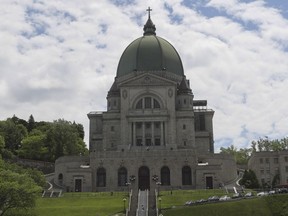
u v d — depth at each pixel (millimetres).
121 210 103375
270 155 161625
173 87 164625
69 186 139375
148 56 175500
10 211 96875
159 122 163125
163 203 110250
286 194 99688
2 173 98625
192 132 164125
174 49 182875
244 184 140250
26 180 98938
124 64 178125
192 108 171625
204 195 116875
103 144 166250
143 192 122750
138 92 164625
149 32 188125
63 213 101375
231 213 96188
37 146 174000
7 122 190875
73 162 148875
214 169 138375
